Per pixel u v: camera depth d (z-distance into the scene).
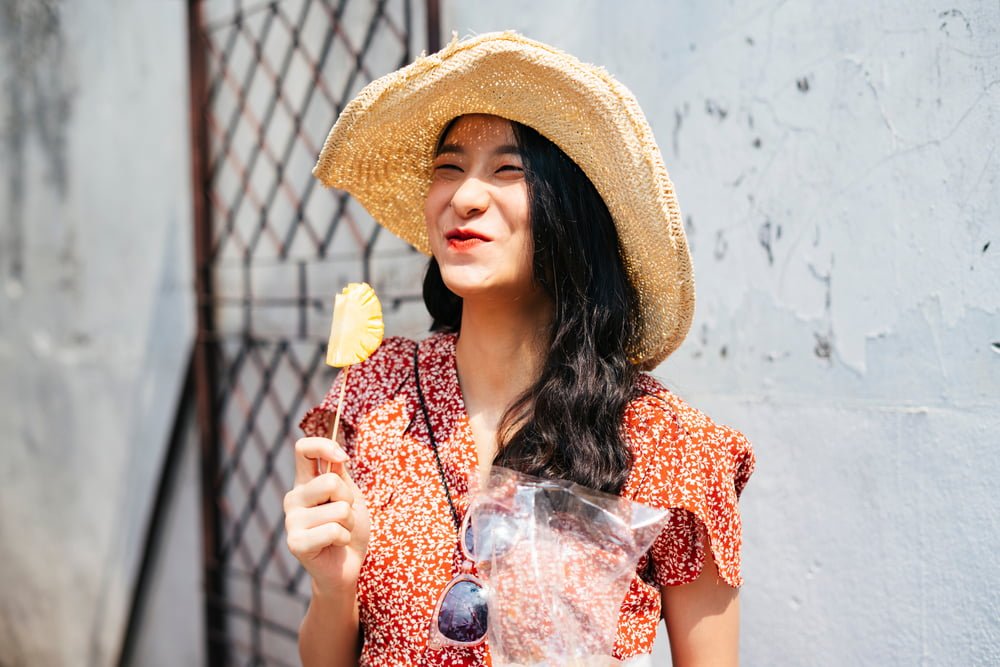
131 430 3.91
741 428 1.81
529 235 1.25
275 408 3.25
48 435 4.47
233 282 3.42
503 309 1.32
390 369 1.42
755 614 1.79
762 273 1.76
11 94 4.49
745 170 1.78
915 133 1.48
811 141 1.65
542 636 1.10
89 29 3.97
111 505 4.08
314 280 3.02
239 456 3.45
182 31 3.50
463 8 2.40
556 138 1.23
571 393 1.24
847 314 1.60
